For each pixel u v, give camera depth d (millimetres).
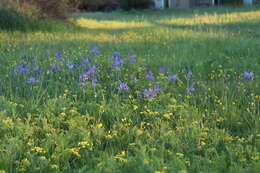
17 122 5098
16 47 11047
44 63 8617
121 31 17406
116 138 4949
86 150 4582
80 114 5598
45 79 7559
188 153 4586
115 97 6258
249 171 4047
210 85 7184
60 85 7125
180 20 23438
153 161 4109
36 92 6758
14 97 6480
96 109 5836
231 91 6703
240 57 9742
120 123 5391
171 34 14922
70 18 19578
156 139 4969
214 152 4637
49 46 11492
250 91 6750
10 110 5668
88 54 9484
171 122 5473
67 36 14633
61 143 4539
